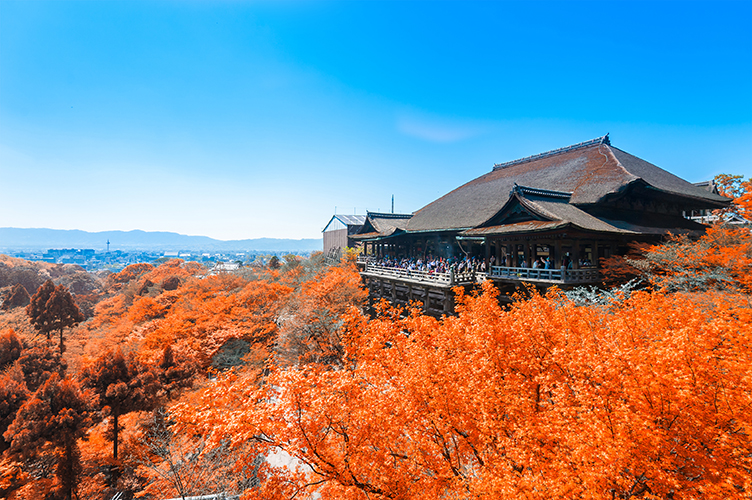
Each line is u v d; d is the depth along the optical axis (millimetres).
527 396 7383
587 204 23781
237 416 6746
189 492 13914
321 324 24875
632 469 4945
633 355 6094
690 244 18203
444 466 7117
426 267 27891
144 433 21875
